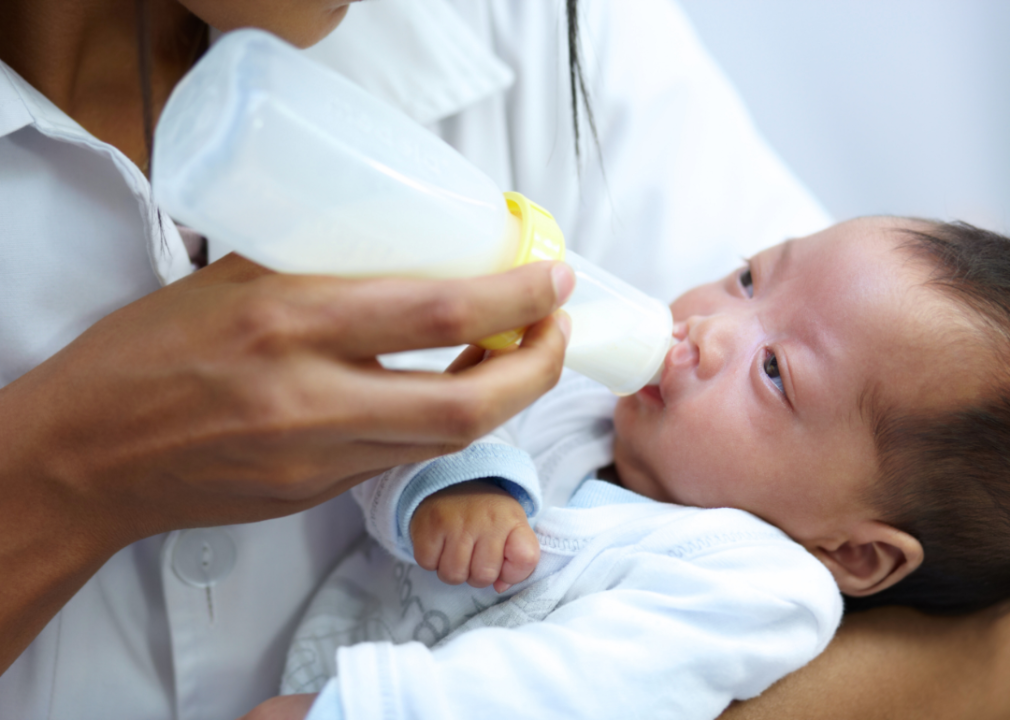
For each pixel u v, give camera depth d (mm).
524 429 1063
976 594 840
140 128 806
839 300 847
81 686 784
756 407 840
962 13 1854
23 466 529
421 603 818
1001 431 784
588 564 799
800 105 1969
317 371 461
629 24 1130
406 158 500
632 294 753
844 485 818
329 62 894
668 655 678
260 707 661
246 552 828
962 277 828
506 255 560
